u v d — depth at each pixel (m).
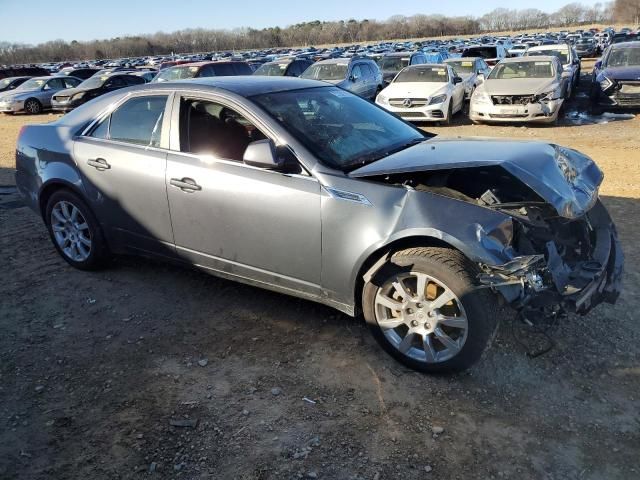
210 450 2.72
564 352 3.38
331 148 3.54
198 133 3.89
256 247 3.64
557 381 3.13
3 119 19.41
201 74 16.70
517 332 3.58
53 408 3.07
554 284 2.98
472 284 2.94
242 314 4.03
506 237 2.92
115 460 2.68
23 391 3.22
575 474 2.51
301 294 3.60
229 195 3.64
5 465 2.67
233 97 3.77
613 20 118.75
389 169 3.17
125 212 4.28
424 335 3.17
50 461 2.68
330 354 3.49
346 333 3.72
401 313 3.23
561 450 2.65
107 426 2.91
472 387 3.12
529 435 2.75
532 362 3.30
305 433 2.82
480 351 3.00
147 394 3.16
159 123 4.07
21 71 29.78
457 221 2.96
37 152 4.77
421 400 3.04
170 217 4.01
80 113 4.70
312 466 2.60
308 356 3.48
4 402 3.13
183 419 2.95
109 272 4.82
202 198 3.77
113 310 4.15
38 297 4.39
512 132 11.81
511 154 3.29
